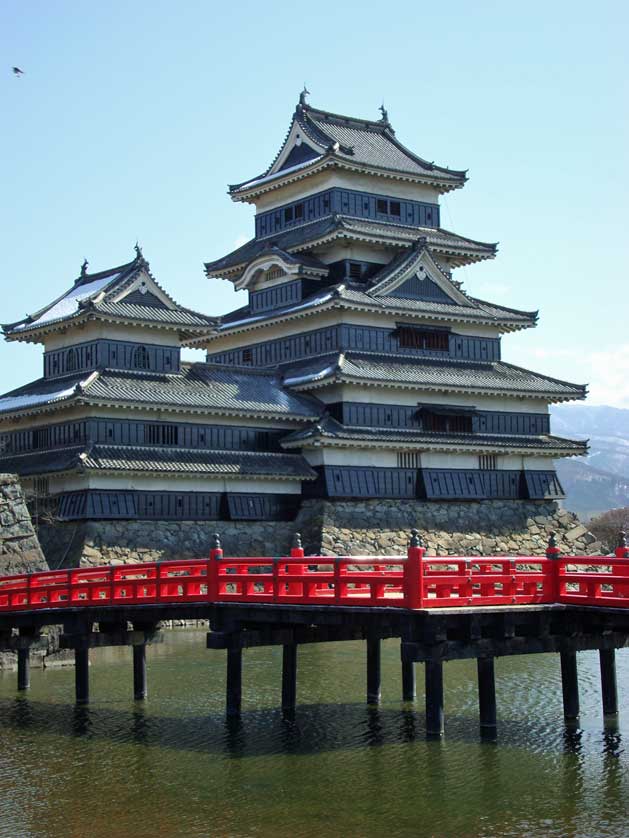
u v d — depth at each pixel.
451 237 97.31
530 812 32.41
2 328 83.50
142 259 81.25
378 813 32.41
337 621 38.31
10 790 34.84
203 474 76.31
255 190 98.62
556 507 94.06
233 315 98.69
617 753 38.12
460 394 89.88
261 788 34.78
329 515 80.56
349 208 93.25
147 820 31.98
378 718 44.00
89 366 78.94
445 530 86.00
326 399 85.38
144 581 44.94
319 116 98.25
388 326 88.62
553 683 52.09
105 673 55.47
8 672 55.81
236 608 41.94
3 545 58.31
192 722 43.56
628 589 39.47
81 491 72.81
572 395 94.75
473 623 37.44
